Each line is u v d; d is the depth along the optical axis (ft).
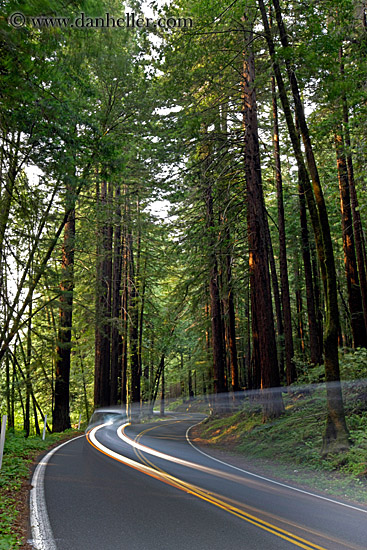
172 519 19.42
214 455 45.78
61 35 25.73
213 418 79.92
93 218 64.34
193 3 45.09
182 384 206.69
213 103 60.34
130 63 43.91
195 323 99.19
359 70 43.47
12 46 24.38
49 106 31.19
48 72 28.27
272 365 54.44
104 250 79.87
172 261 90.99
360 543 16.83
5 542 15.80
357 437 36.50
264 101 68.33
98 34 30.07
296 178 81.92
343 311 91.40
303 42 41.93
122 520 19.19
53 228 50.75
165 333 108.37
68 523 18.74
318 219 41.42
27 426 58.85
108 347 91.04
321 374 59.21
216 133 60.85
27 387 53.42
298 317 96.07
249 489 27.14
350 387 48.85
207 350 102.89
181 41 47.70
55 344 56.59
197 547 15.90
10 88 26.99
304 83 43.75
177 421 116.26
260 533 17.71
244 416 65.26
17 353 59.31
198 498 23.49
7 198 35.37
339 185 62.75
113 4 33.19
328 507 23.27
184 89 54.80
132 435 61.87
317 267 84.28
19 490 25.29
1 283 38.01
